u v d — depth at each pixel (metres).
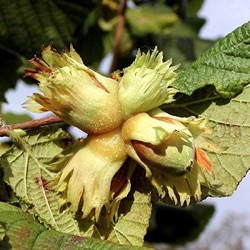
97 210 0.23
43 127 0.25
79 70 0.23
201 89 0.25
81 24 0.36
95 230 0.24
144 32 0.41
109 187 0.23
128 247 0.21
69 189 0.23
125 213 0.24
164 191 0.23
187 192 0.23
